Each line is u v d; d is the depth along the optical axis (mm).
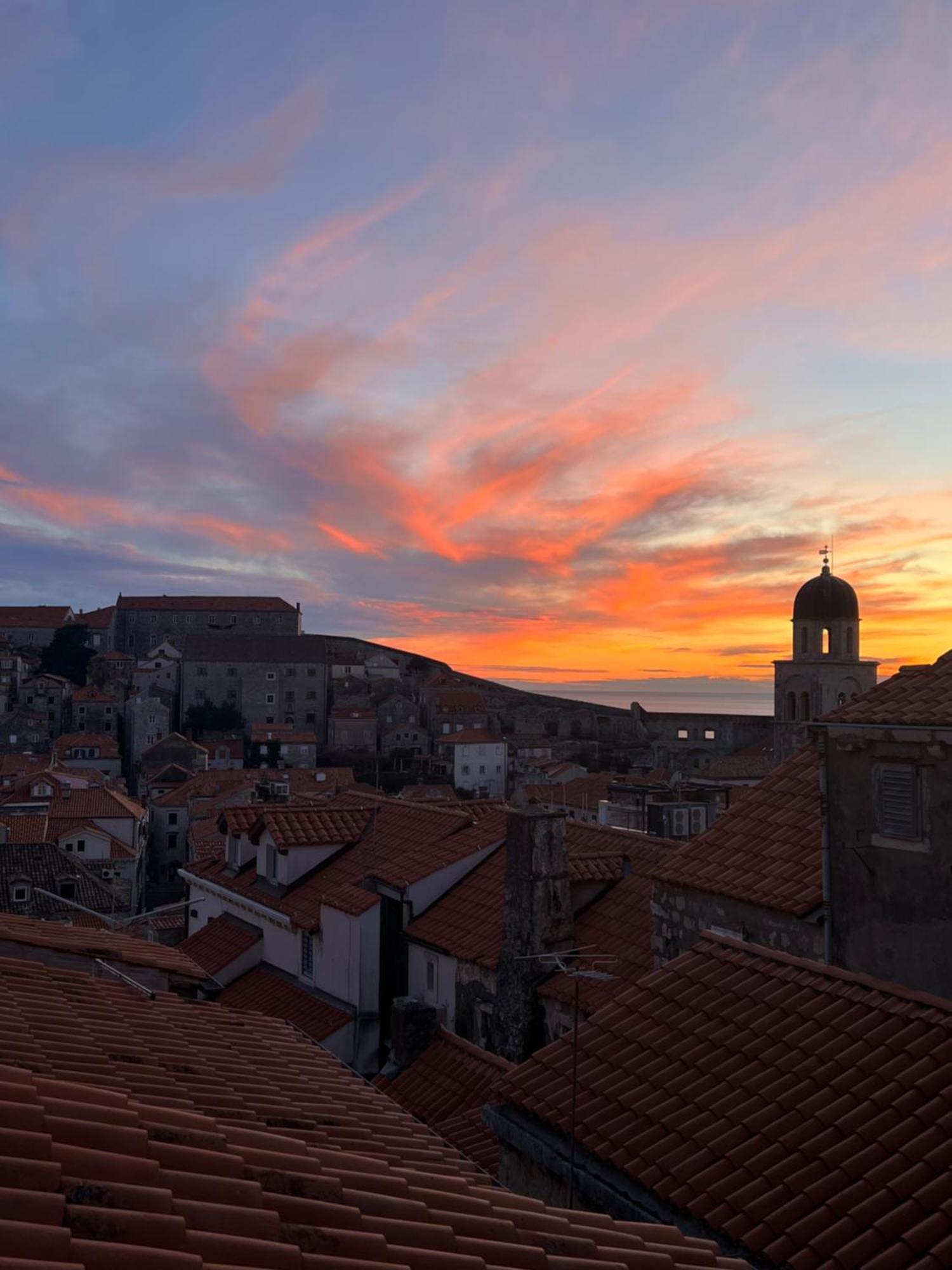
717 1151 9844
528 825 19266
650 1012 12633
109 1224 5426
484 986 20344
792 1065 10672
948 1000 10938
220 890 29969
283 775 110000
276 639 171375
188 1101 8992
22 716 152500
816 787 17344
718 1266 8086
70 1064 9336
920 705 12453
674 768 138375
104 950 16188
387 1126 10477
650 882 21281
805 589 60562
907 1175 8781
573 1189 10688
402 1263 6281
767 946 14805
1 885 53656
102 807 87312
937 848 11789
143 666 167750
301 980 25375
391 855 26062
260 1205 6496
